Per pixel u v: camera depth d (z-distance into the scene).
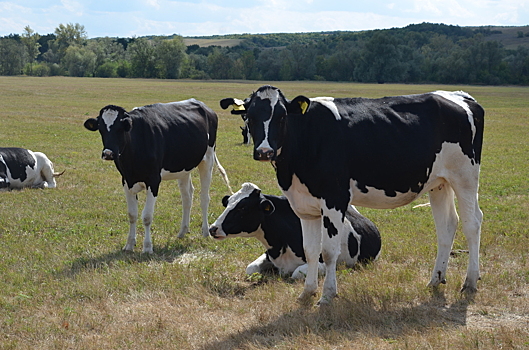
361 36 185.88
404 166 6.79
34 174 14.69
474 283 7.09
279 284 7.65
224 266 8.50
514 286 7.29
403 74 118.94
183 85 85.75
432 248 9.29
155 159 9.55
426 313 6.37
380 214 12.23
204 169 11.15
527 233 10.25
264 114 6.19
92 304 6.90
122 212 12.18
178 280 7.66
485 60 117.38
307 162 6.59
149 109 9.99
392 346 5.45
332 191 6.60
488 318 6.27
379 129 6.73
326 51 141.62
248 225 8.10
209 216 12.05
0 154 14.14
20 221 11.23
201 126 10.74
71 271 8.23
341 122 6.63
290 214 8.30
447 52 144.12
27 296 7.07
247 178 16.34
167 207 12.73
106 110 8.98
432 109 7.04
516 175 17.09
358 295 6.83
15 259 8.73
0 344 5.69
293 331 5.94
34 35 157.00
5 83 79.88
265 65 134.75
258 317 6.37
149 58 130.25
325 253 6.70
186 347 5.62
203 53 169.62
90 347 5.64
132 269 8.25
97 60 144.25
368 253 8.62
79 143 23.34
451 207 7.52
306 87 86.38
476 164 7.24
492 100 58.84
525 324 6.05
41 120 31.92
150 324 6.20
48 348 5.65
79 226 10.95
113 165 18.36
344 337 5.70
